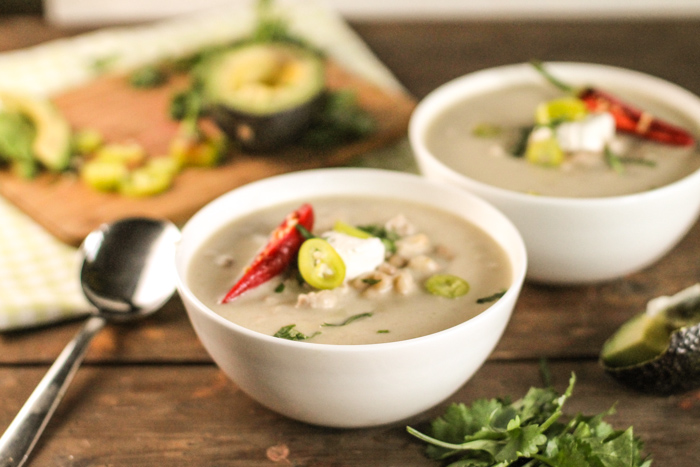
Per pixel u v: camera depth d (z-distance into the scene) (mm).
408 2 1167
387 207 664
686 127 726
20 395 631
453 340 573
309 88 802
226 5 1205
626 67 910
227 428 616
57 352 656
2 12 1147
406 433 612
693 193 654
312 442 609
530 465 583
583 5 1155
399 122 816
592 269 667
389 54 938
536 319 670
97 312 661
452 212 658
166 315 676
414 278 621
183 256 626
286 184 667
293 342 565
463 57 932
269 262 614
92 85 873
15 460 591
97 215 737
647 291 687
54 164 768
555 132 703
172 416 621
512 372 642
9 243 729
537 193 674
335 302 607
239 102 785
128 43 951
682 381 613
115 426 616
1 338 663
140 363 648
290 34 912
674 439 607
